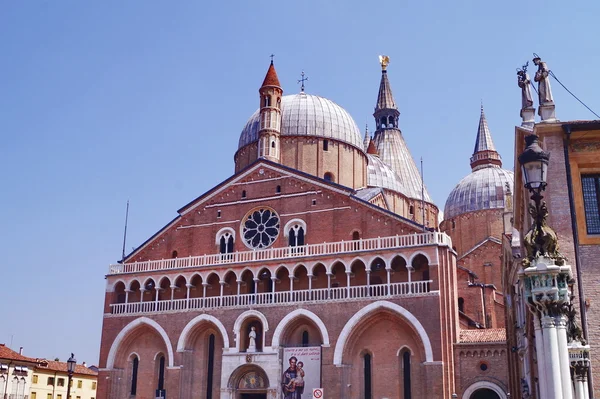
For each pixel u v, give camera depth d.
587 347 22.62
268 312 62.28
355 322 58.50
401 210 91.81
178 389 64.31
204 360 65.94
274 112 75.06
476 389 56.03
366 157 87.19
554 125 30.03
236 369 62.06
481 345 56.81
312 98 84.81
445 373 54.69
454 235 94.69
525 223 36.81
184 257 70.12
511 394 55.03
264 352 61.25
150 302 68.31
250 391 62.06
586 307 28.34
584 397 22.28
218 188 71.75
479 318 72.38
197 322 65.25
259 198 69.38
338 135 82.75
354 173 83.12
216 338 66.06
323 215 65.69
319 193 66.56
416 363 57.12
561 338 18.03
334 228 64.75
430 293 56.53
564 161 29.94
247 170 70.88
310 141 81.19
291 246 66.50
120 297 71.88
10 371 83.56
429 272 57.50
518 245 49.28
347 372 58.28
